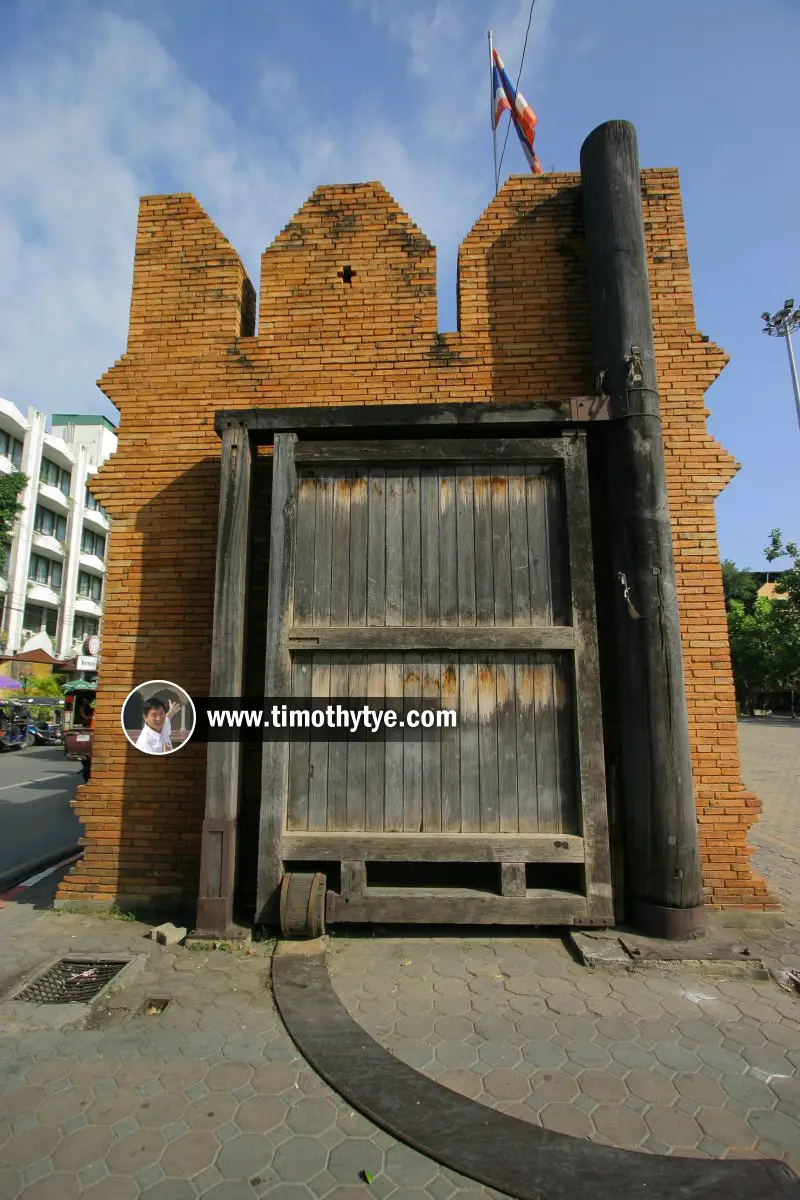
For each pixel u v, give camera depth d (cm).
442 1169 263
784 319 2659
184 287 641
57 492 3503
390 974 429
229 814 496
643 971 429
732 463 571
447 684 510
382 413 531
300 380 614
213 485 604
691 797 482
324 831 495
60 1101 304
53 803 1195
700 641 551
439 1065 329
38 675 3253
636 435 518
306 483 538
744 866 523
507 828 492
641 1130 282
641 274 545
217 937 475
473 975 428
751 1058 337
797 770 1600
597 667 498
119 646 588
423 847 481
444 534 529
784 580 3738
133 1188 252
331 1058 333
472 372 605
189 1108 299
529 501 532
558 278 615
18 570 3219
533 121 944
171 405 621
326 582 524
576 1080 317
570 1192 248
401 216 636
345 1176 259
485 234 627
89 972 443
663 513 512
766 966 437
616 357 532
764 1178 255
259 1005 394
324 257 635
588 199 573
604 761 502
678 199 618
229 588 522
